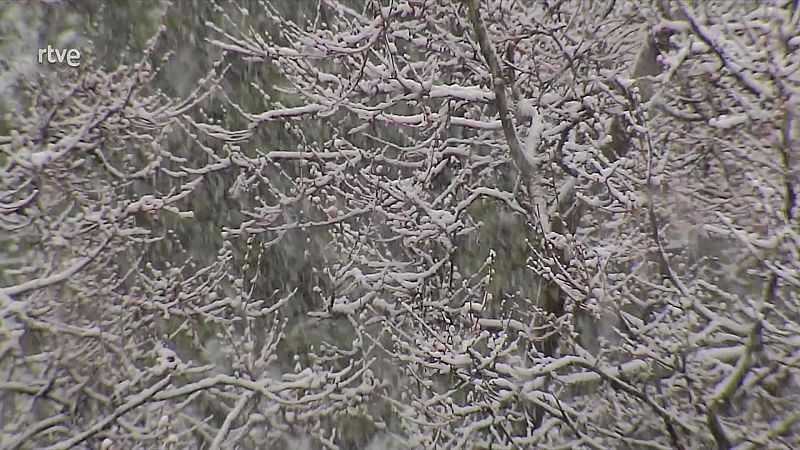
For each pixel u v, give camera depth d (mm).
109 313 27875
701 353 21047
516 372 20375
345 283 32188
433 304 24562
